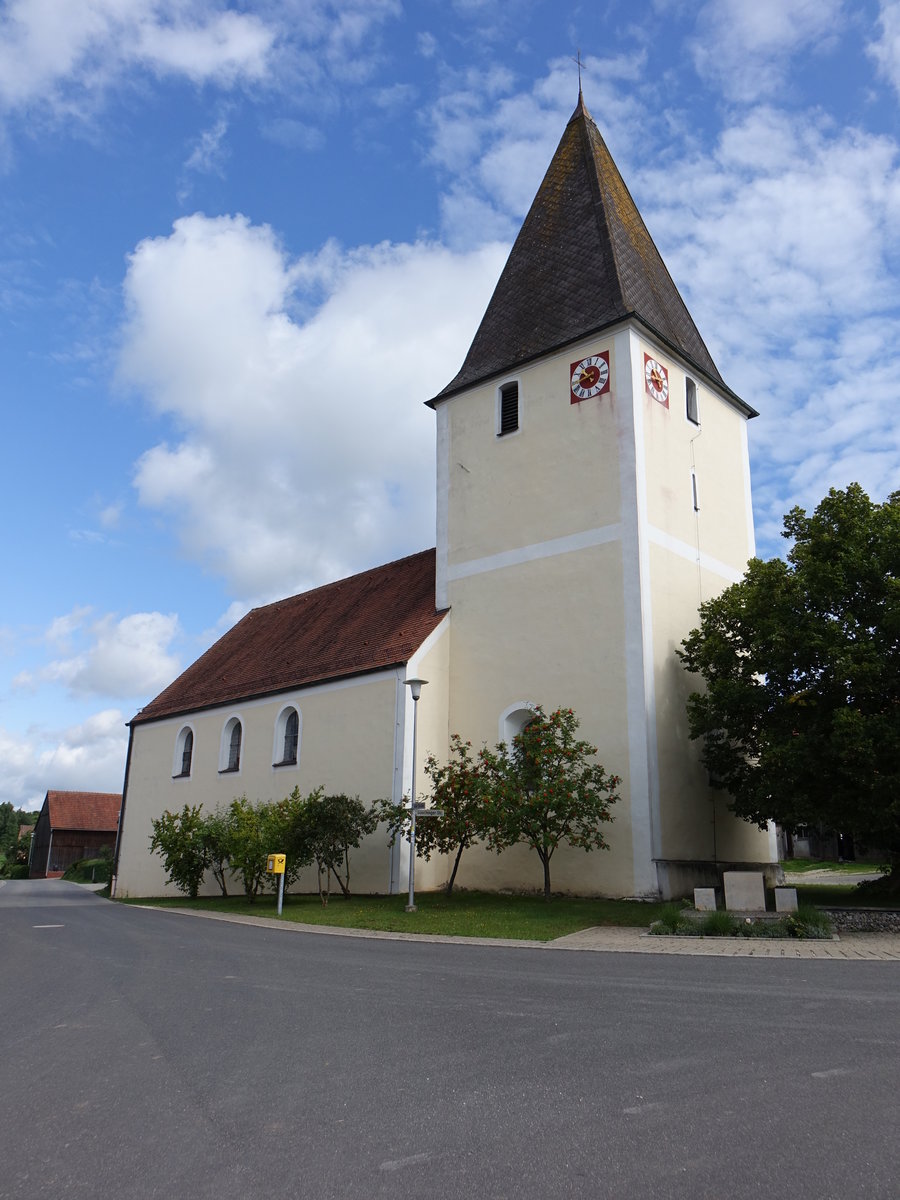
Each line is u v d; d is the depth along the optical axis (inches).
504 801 724.0
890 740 595.5
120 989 383.6
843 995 331.3
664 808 765.9
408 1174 168.1
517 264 1048.8
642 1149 177.3
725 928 535.8
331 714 1011.9
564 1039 267.7
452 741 930.1
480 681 920.9
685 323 1016.2
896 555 650.8
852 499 695.1
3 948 555.5
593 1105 204.2
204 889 1206.9
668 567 851.4
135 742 1437.0
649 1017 296.8
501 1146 180.7
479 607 943.0
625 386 866.1
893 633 633.6
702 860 796.6
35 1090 228.2
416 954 486.0
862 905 611.5
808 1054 244.5
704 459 953.5
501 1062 243.4
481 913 675.4
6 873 3341.5
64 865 2994.6
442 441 1031.0
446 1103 208.5
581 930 585.6
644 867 743.1
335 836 809.5
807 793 657.6
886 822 609.3
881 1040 259.3
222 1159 177.6
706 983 364.5
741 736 729.6
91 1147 185.8
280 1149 182.2
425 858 808.9
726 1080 221.0
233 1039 279.6
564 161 1070.4
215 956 490.0
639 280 959.0
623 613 812.6
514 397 973.2
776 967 408.5
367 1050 260.7
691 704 764.6
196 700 1327.5
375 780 927.0
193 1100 215.9
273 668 1205.1
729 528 970.7
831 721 637.9
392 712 927.0
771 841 907.4
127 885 1373.0
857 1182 160.7
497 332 1018.1
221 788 1194.6
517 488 935.7
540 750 732.7
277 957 479.5
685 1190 158.4
